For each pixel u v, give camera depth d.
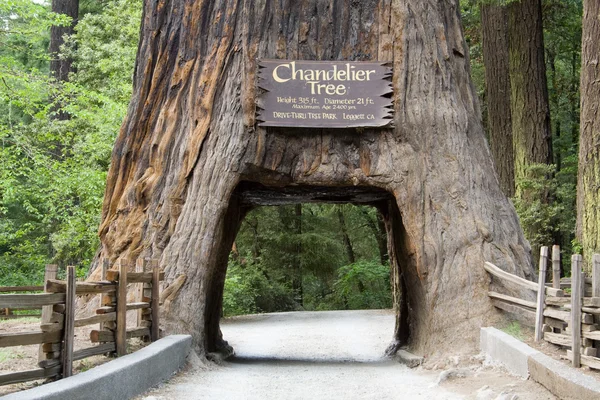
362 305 34.75
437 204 11.82
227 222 14.16
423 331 11.70
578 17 24.27
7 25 20.73
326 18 12.65
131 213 12.43
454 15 13.22
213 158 12.17
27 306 5.93
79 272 21.58
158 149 12.59
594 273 7.48
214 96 12.47
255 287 30.00
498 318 10.66
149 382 8.07
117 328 8.14
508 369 8.84
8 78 18.56
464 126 12.39
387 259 35.84
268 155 12.16
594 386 6.20
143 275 9.48
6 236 22.84
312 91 12.25
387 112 12.20
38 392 5.49
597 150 13.80
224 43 12.62
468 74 13.15
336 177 12.21
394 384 9.13
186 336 10.36
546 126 19.66
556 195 20.48
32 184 20.89
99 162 21.73
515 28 20.00
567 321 8.38
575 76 30.55
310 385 9.17
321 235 33.53
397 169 12.06
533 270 11.70
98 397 6.37
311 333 19.44
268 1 12.61
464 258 11.37
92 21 25.52
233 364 12.13
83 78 25.12
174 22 13.08
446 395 7.89
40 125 19.41
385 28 12.62
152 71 13.07
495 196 12.17
